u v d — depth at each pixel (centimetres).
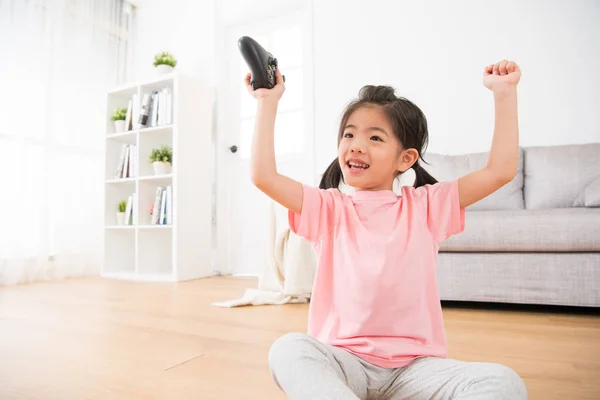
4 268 255
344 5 288
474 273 170
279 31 318
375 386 56
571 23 233
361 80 280
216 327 136
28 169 273
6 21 268
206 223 305
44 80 285
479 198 64
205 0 341
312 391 44
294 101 308
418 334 59
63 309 170
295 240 194
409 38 269
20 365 97
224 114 332
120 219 304
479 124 250
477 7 253
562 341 116
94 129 322
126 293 217
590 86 228
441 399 50
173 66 320
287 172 306
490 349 108
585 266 157
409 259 61
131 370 93
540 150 222
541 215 162
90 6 324
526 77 240
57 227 288
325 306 65
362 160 65
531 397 75
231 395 77
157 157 298
